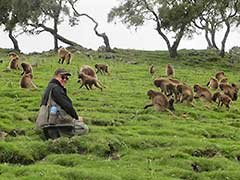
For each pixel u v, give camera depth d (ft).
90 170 56.29
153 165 61.36
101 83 130.62
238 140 81.76
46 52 232.53
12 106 96.48
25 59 180.45
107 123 86.02
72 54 195.52
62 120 70.74
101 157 65.31
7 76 135.44
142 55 248.52
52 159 62.69
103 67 156.35
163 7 258.16
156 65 202.80
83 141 67.87
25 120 83.66
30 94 109.29
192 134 82.38
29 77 117.19
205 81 159.02
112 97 113.60
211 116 101.35
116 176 54.65
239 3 263.90
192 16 251.80
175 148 69.51
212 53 271.49
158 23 258.37
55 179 52.54
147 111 98.94
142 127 84.23
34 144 66.33
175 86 109.70
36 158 64.23
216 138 82.02
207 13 276.00
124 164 61.41
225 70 215.72
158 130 81.97
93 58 205.36
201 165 63.00
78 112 92.48
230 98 111.96
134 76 157.69
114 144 68.49
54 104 70.85
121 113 97.35
